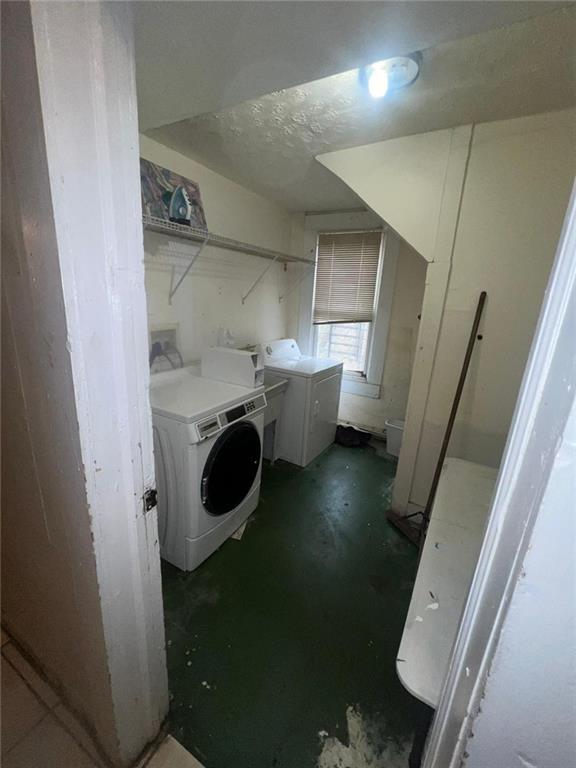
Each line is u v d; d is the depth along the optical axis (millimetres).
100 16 543
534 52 1069
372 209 1880
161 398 1721
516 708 363
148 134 1736
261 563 1786
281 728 1109
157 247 1985
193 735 1082
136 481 794
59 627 1016
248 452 1953
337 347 3432
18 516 999
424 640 756
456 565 976
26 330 689
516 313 1684
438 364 1905
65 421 681
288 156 1965
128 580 842
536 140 1491
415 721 1137
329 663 1312
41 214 560
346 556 1866
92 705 983
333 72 856
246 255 2725
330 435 3162
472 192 1647
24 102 516
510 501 360
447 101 1384
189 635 1397
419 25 689
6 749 1031
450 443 1962
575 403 266
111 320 664
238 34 718
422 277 2828
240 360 1966
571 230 288
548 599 316
